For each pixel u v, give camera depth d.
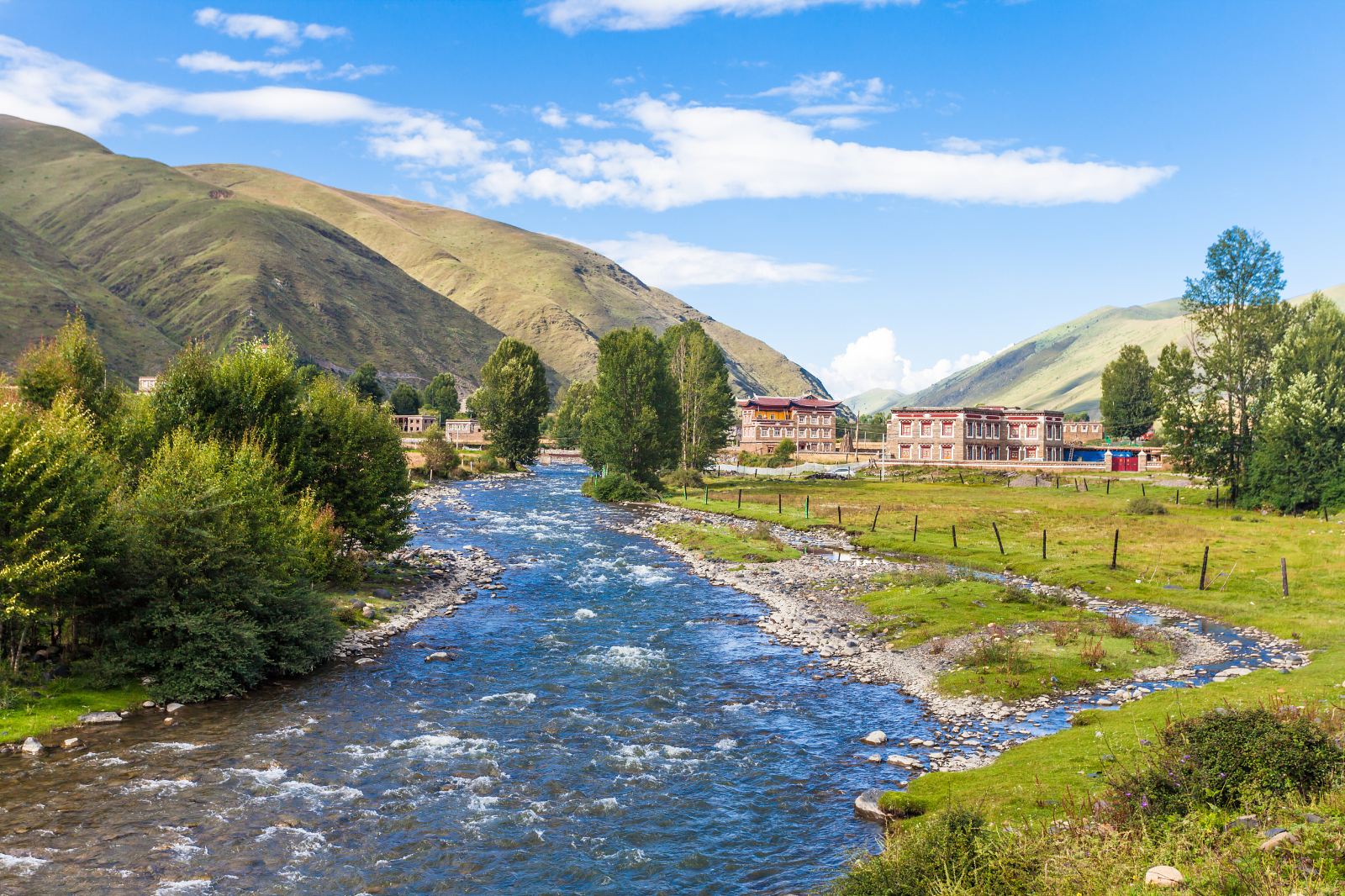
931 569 54.25
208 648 30.45
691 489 115.00
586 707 30.39
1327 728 19.05
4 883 17.61
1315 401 81.00
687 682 33.47
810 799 22.70
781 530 78.50
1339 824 13.83
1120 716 27.02
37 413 34.03
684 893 18.12
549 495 112.12
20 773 23.14
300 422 48.34
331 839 20.27
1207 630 40.62
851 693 32.12
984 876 14.20
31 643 30.52
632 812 22.03
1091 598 48.81
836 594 49.81
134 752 24.97
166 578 30.98
